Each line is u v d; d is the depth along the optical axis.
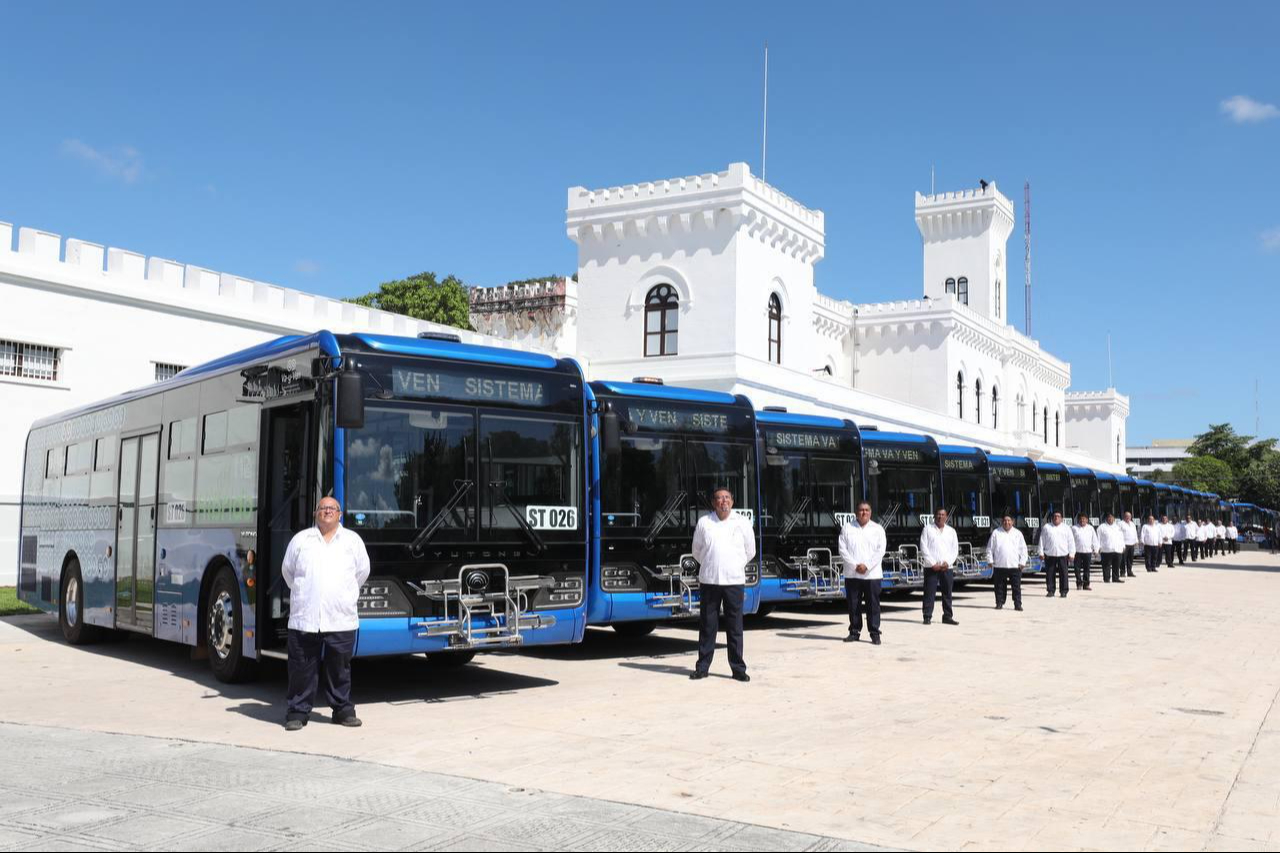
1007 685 11.94
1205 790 7.32
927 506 22.91
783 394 36.44
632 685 11.85
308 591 9.28
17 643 16.19
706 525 12.32
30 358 22.44
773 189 38.44
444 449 10.76
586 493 11.75
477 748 8.37
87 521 15.88
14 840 5.84
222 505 11.98
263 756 8.03
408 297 60.44
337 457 10.09
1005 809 6.73
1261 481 103.00
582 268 39.69
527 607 11.09
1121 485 44.81
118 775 7.39
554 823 6.22
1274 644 16.34
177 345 24.89
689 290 37.25
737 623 12.21
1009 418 64.94
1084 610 22.47
